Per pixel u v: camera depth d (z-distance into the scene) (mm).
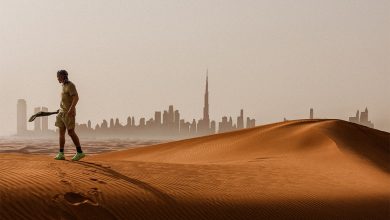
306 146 35625
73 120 13562
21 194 8523
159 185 11766
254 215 11344
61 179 9961
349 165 27125
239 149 37750
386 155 37531
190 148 42625
